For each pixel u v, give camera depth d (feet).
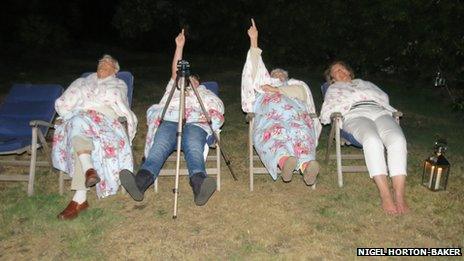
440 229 12.17
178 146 12.49
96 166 13.15
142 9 39.37
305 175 12.62
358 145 14.16
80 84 14.42
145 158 14.01
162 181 15.05
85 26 47.06
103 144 13.30
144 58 38.70
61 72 31.99
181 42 14.58
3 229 12.32
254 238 11.82
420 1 24.75
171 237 11.87
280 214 12.92
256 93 15.12
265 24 34.14
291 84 15.48
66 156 13.33
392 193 14.01
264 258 11.03
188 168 12.79
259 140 13.66
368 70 29.22
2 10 41.98
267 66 33.63
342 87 15.35
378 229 12.19
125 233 12.07
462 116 22.24
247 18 35.65
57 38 42.01
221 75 30.60
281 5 32.94
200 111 14.02
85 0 46.68
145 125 20.31
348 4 28.96
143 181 12.26
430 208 13.21
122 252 11.27
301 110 14.24
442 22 24.34
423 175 14.58
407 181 14.90
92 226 12.40
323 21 30.48
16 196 14.12
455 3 23.67
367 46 28.48
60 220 12.61
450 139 19.02
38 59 37.37
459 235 11.90
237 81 28.71
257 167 15.78
